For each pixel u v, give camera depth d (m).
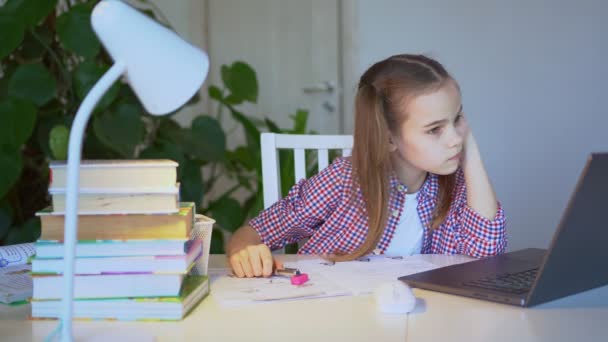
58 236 0.83
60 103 2.37
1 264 1.11
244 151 3.10
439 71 1.25
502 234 1.32
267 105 4.05
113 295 0.83
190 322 0.81
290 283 1.01
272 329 0.77
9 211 2.21
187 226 0.86
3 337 0.77
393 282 0.86
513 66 3.52
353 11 3.83
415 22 3.70
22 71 2.12
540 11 3.45
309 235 1.49
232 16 4.04
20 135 2.01
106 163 0.84
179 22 4.03
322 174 1.44
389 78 1.27
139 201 0.83
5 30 2.02
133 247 0.83
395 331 0.76
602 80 3.39
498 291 0.89
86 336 0.75
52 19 2.37
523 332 0.75
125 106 2.29
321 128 3.97
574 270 0.86
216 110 4.08
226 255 1.25
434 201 1.42
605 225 0.84
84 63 2.19
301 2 3.95
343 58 3.90
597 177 0.75
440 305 0.87
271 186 1.55
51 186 0.83
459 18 3.60
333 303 0.89
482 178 1.33
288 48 3.99
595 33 3.38
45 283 0.83
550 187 3.51
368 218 1.33
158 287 0.83
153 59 0.66
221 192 4.09
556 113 3.47
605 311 0.83
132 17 0.65
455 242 1.39
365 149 1.30
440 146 1.24
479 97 3.59
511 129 3.55
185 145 2.58
